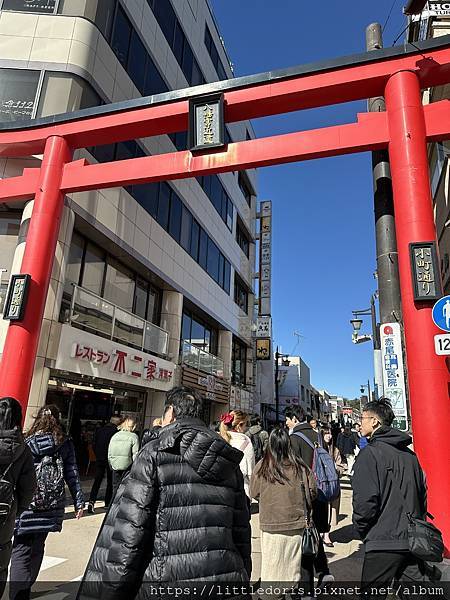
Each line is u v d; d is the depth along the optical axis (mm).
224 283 20062
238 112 7949
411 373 5305
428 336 5246
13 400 3014
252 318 24578
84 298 9625
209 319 18312
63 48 9945
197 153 7773
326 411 57406
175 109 8102
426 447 4930
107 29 10977
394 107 6551
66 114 8633
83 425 10117
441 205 10586
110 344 9938
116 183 8047
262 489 3537
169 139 14266
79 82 9891
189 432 2051
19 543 3281
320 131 7090
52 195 8156
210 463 1989
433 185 11266
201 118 7863
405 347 5574
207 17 19281
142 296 13258
